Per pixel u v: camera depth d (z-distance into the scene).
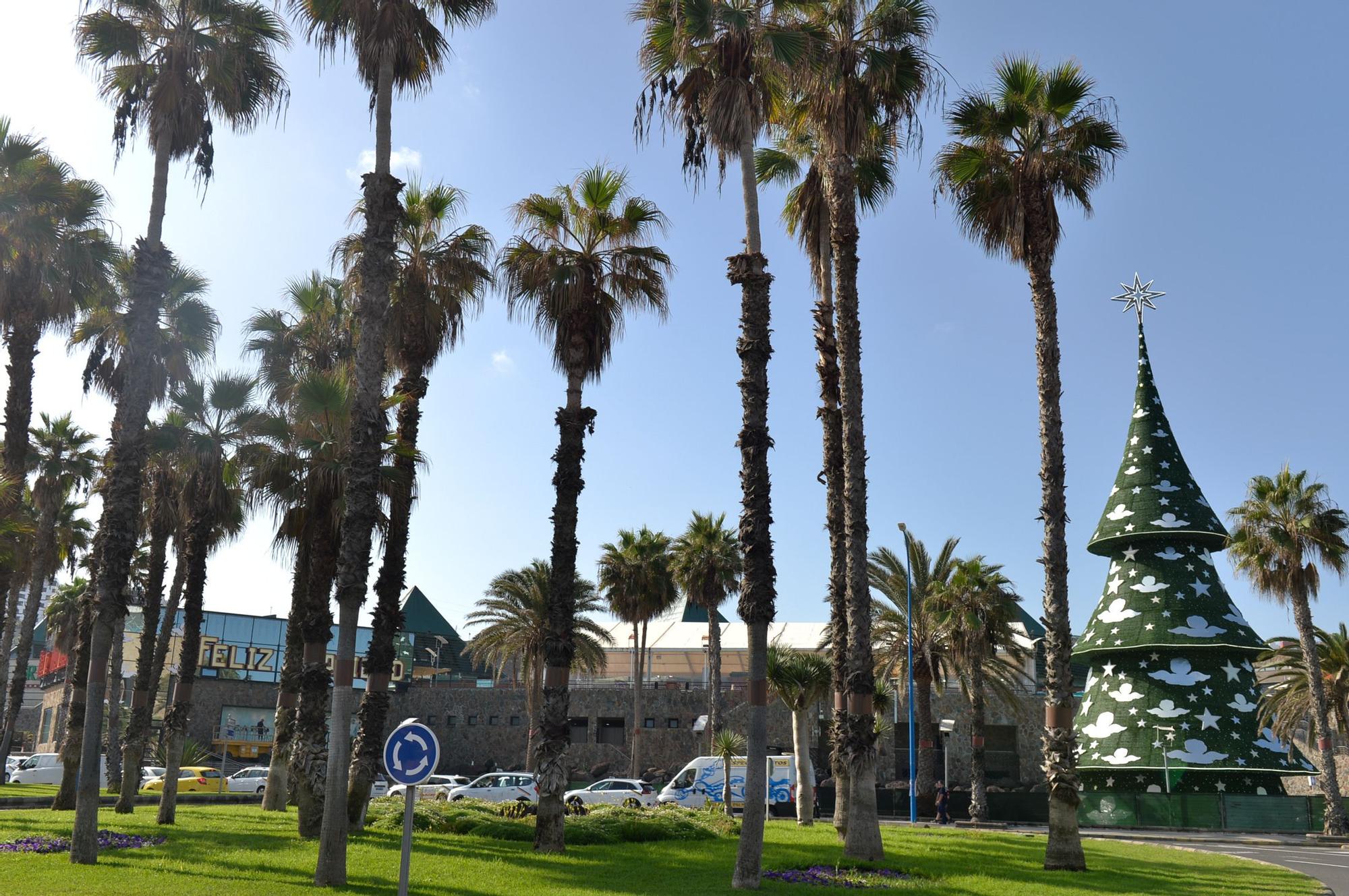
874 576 50.47
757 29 20.08
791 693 32.31
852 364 23.14
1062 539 22.72
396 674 77.75
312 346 33.34
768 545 17.98
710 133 19.88
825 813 48.22
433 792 44.44
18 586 42.94
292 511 24.81
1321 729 42.16
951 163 25.14
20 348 28.78
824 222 28.06
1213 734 43.41
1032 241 24.09
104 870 16.28
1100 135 24.31
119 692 45.69
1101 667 47.31
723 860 20.67
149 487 32.06
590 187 24.50
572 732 73.50
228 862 17.86
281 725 31.14
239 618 70.94
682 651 80.75
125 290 31.30
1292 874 22.03
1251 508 45.19
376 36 19.12
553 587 22.77
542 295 24.25
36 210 28.23
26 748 86.38
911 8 23.28
